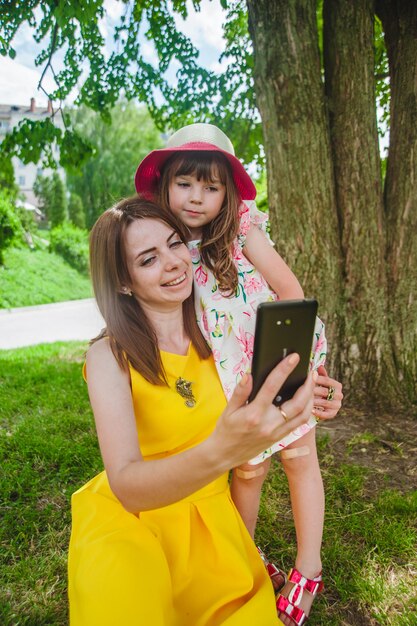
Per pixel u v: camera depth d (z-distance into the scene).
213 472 1.06
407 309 3.54
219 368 1.52
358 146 3.43
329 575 1.92
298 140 3.39
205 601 1.37
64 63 4.62
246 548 1.50
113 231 1.43
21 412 3.83
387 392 3.54
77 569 1.29
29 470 2.76
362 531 2.17
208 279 1.62
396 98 3.50
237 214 1.73
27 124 4.91
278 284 1.71
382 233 3.53
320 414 1.67
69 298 19.03
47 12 3.99
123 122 30.17
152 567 1.27
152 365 1.42
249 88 5.32
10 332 10.98
